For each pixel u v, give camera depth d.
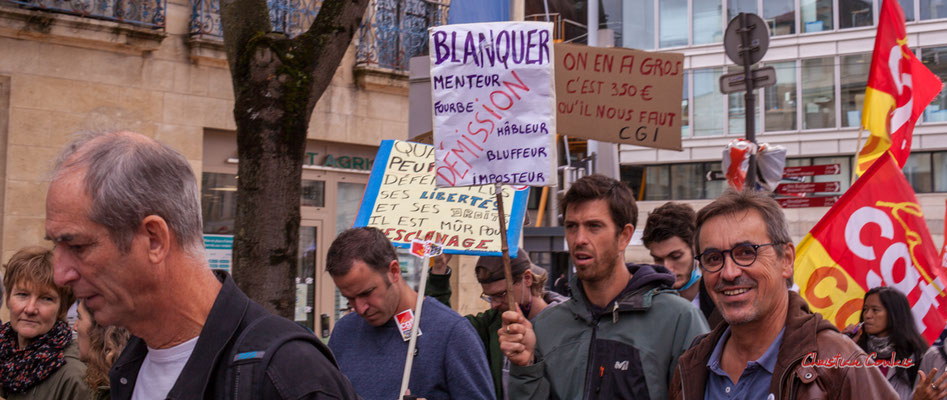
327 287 10.22
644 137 5.23
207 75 9.25
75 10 8.24
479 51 3.66
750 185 9.14
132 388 2.03
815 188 9.97
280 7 9.51
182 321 1.91
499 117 3.64
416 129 5.95
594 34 12.59
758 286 2.75
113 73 8.55
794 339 2.68
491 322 4.87
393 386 3.75
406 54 10.84
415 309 3.74
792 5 28.23
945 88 26.88
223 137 9.54
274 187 5.31
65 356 3.71
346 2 5.58
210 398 1.83
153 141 1.90
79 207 1.77
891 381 4.83
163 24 8.77
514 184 3.61
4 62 7.93
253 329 1.87
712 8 28.59
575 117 5.28
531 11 16.72
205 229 9.30
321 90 5.55
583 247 3.63
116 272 1.80
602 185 3.67
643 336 3.56
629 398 3.48
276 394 1.79
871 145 6.21
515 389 3.49
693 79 28.81
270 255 5.27
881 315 4.88
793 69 28.19
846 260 5.20
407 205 4.77
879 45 6.20
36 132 8.09
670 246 4.77
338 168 10.30
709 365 2.94
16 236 7.97
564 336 3.73
